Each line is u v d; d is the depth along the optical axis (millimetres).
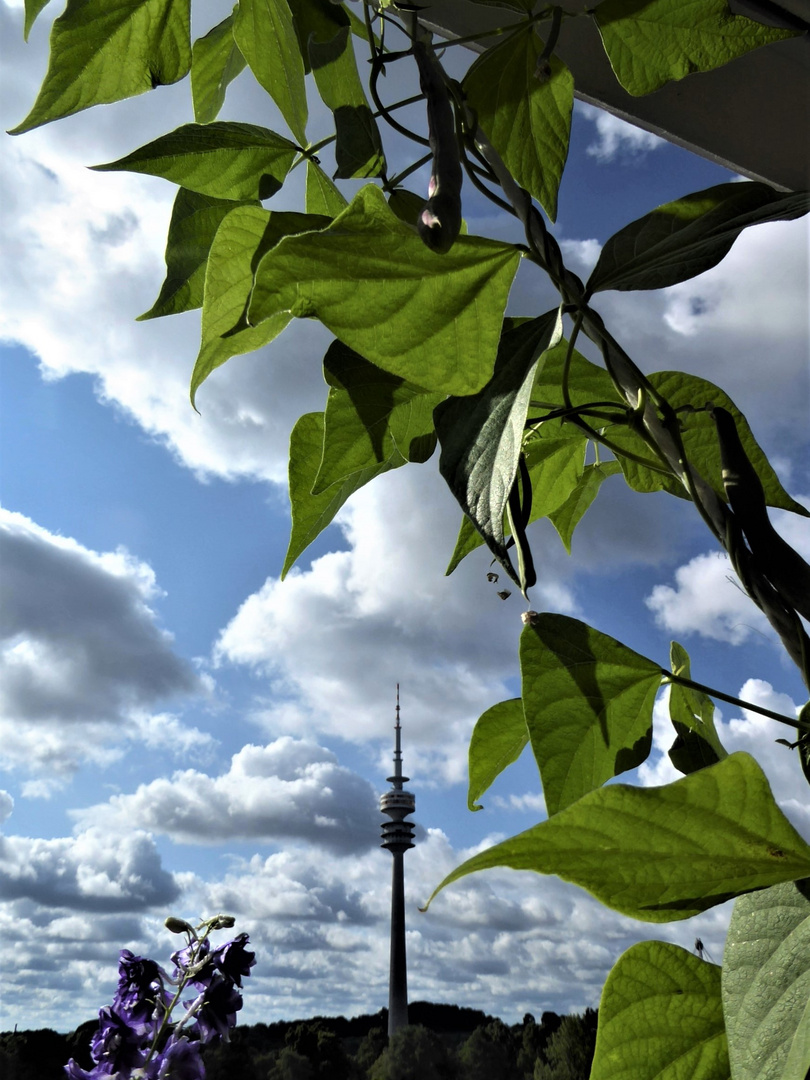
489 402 310
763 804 233
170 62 521
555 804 377
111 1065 1096
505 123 476
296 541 474
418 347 304
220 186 478
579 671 393
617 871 247
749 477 375
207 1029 1125
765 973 237
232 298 405
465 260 304
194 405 417
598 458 585
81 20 491
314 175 490
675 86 732
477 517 287
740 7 675
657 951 350
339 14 448
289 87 464
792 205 400
